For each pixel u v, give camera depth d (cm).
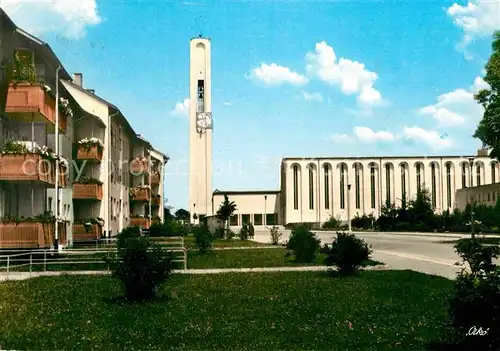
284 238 5856
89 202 3709
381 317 1127
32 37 2270
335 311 1204
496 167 11256
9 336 971
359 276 1888
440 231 7250
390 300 1345
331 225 10138
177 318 1138
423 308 1227
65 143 3156
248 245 4262
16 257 2352
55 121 2553
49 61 2478
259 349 873
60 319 1133
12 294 1518
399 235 6225
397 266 2273
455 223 7294
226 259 2795
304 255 2562
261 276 1945
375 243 4328
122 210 4650
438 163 11362
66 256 2702
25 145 2272
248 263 2517
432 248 3625
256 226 11969
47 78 2650
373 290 1523
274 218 12100
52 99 2500
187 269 2238
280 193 12144
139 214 5394
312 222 11288
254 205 12125
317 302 1330
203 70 10256
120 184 4547
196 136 10144
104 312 1211
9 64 2278
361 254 1914
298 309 1237
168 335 979
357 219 9994
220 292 1533
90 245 3381
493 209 6788
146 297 1386
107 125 3828
